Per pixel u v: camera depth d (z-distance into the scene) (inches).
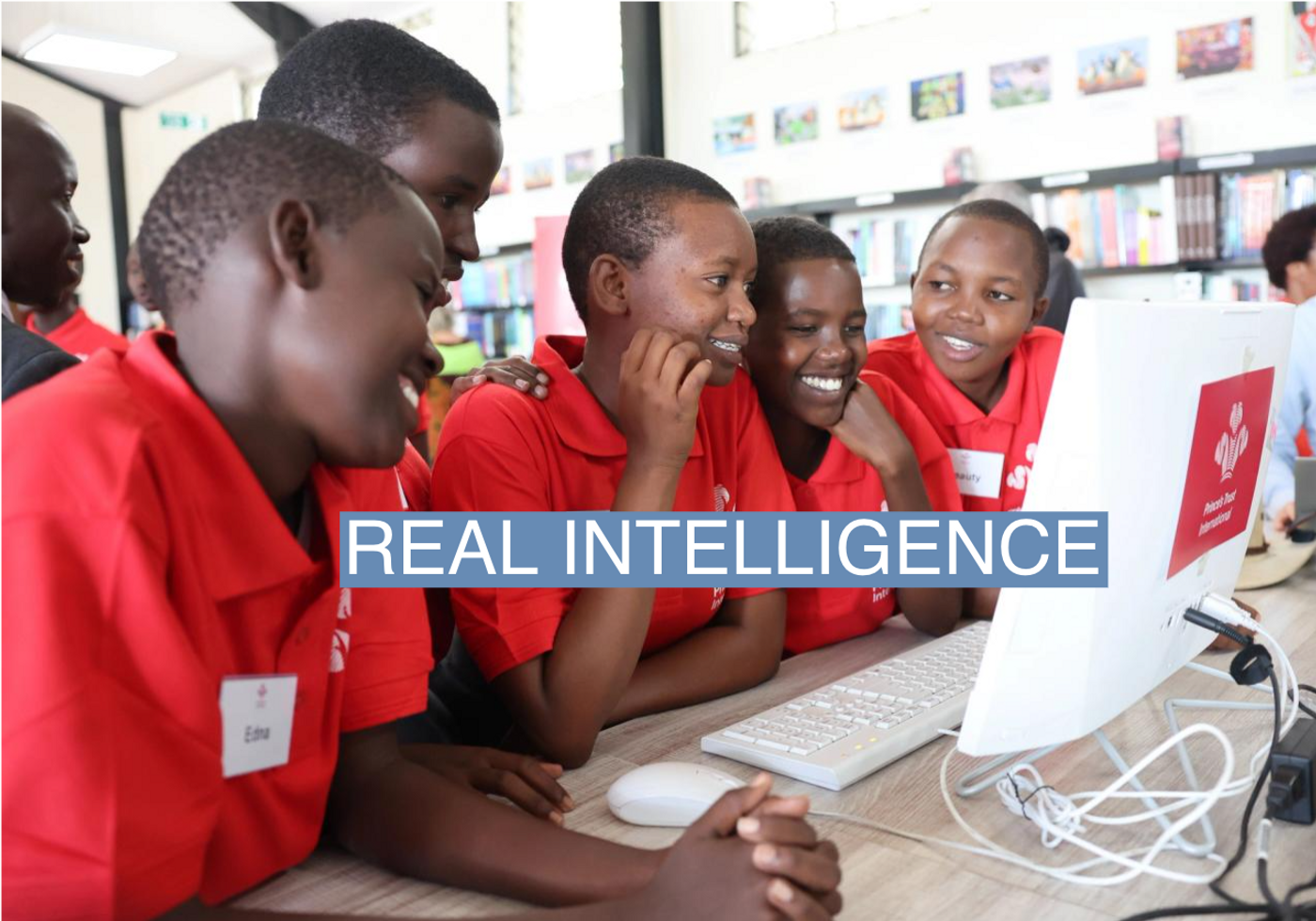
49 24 296.2
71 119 369.1
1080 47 159.3
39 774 19.4
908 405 59.8
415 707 32.1
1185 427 29.6
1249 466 35.6
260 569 24.6
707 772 31.4
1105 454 26.8
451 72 39.6
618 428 45.0
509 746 40.1
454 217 39.8
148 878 20.5
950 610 52.6
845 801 32.0
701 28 204.8
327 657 28.2
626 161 44.3
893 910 25.4
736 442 51.0
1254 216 143.5
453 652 47.9
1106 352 26.3
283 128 24.0
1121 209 153.6
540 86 236.7
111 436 21.1
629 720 41.0
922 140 177.9
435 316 172.1
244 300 23.0
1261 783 30.1
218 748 22.1
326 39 39.0
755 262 43.9
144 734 20.5
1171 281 154.5
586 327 46.3
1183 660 35.4
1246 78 145.1
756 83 198.2
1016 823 30.3
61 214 49.5
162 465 22.1
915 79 177.3
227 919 22.1
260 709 25.8
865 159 185.5
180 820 21.1
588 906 23.3
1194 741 35.9
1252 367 33.6
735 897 21.7
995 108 169.0
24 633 19.4
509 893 26.6
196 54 321.7
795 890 21.4
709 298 42.0
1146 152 155.0
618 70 222.1
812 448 56.9
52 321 101.0
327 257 23.1
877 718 36.8
